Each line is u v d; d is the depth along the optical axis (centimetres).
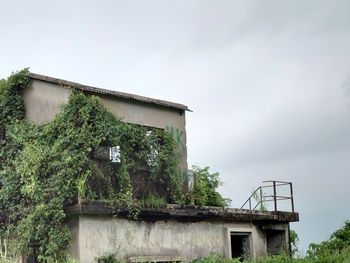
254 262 1791
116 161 1722
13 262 1611
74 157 1614
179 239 1858
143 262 1697
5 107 1948
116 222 1678
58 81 1848
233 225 2073
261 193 2258
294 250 2386
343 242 2242
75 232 1583
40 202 1617
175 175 1892
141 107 1994
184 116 2136
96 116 1688
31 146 1705
